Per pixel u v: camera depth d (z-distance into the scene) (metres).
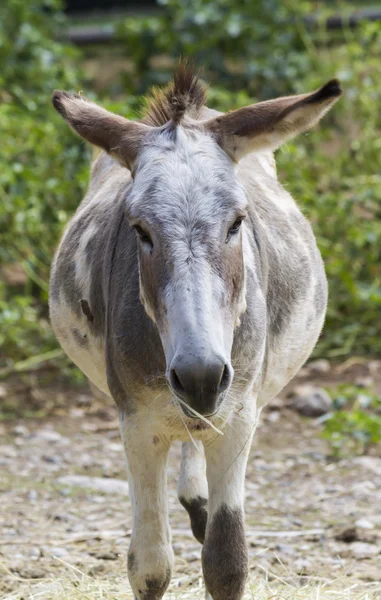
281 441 21.52
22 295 28.89
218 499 11.88
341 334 26.58
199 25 35.31
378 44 30.44
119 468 20.08
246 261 11.75
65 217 26.45
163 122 11.75
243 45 35.25
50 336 26.30
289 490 18.61
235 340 11.32
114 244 12.37
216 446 11.90
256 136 10.83
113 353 11.77
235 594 11.77
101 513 17.52
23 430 22.31
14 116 28.94
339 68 31.31
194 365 9.47
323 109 10.67
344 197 27.38
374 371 25.36
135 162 10.90
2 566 14.73
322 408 22.94
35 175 26.59
